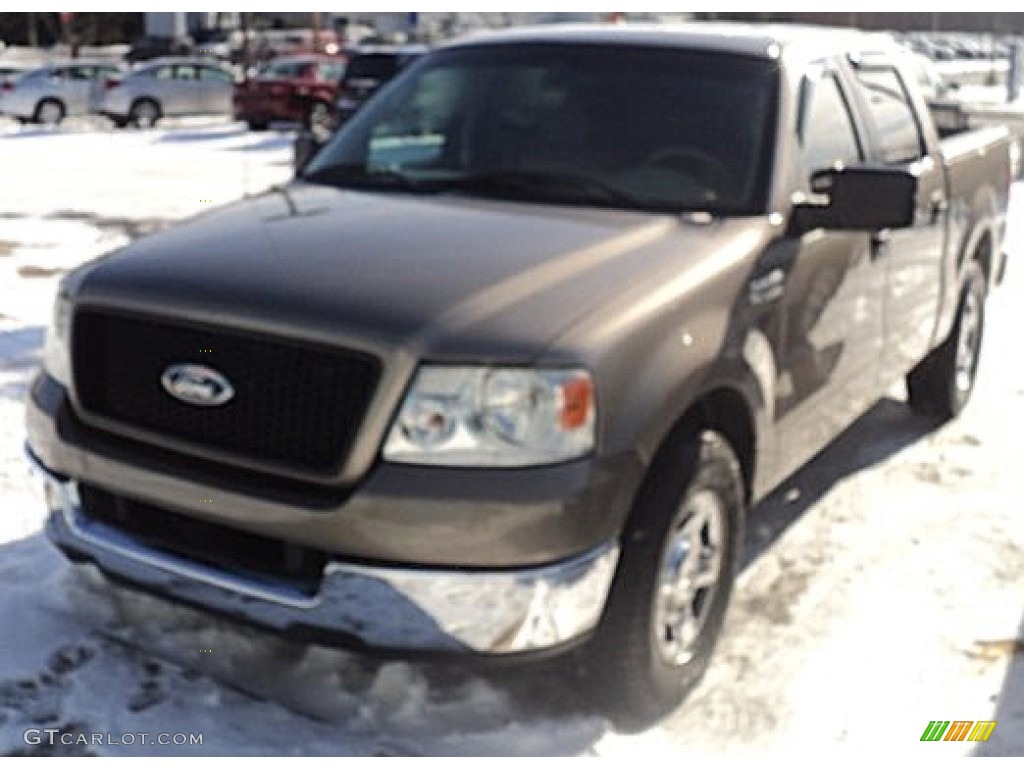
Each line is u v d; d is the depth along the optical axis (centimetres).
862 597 428
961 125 640
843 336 443
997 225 642
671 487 332
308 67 2481
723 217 393
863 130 480
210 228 375
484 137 437
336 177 445
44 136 2300
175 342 322
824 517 498
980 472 552
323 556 311
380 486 296
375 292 314
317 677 366
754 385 370
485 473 298
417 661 309
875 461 565
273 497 306
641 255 353
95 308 335
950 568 452
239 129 2523
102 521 346
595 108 433
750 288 368
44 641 379
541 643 308
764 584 437
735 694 367
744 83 430
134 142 2181
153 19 5053
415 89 473
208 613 327
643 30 472
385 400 297
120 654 374
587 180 410
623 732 347
